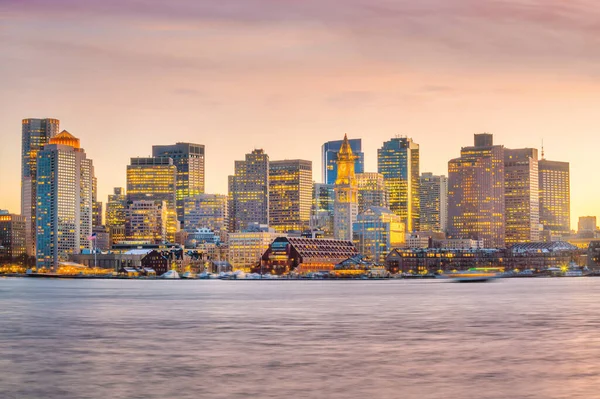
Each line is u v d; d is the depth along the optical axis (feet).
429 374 502.79
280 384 474.49
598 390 454.81
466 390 455.63
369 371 514.27
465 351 597.11
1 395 453.58
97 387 471.21
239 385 473.26
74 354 595.47
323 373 508.94
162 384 477.77
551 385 467.93
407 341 655.76
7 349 624.59
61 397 447.83
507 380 482.69
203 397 443.73
